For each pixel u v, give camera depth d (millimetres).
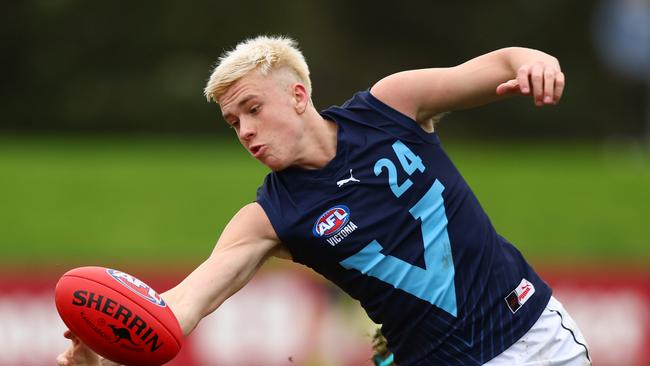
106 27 100875
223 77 15148
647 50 80500
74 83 100812
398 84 15805
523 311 15961
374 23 112188
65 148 77375
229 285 15188
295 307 33500
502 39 112438
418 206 15555
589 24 110688
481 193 53156
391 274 15516
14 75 101000
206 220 49125
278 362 33312
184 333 14734
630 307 35438
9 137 98062
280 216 15359
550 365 15898
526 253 46719
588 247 47812
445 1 111812
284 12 104688
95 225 48062
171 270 35500
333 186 15391
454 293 15617
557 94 14594
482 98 15625
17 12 99688
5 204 49594
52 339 33875
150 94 98188
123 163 57312
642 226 50031
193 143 94438
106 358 14492
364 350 32719
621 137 108812
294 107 15328
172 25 101438
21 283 33938
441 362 15789
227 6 102500
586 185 54375
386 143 15602
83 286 14180
